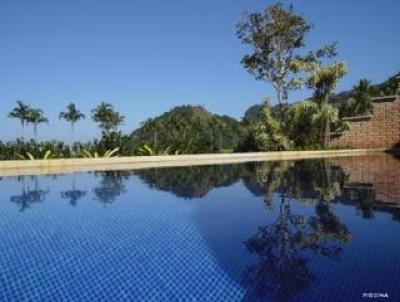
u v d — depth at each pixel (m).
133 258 4.45
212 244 4.89
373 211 6.36
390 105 22.53
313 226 5.55
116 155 17.98
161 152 19.03
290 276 3.73
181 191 9.25
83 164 15.35
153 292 3.52
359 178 10.37
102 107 53.44
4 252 4.73
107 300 3.37
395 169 12.48
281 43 22.92
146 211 7.04
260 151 21.83
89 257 4.50
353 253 4.29
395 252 4.29
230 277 3.79
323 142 22.77
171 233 5.48
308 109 22.38
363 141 23.27
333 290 3.38
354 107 43.22
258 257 4.34
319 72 21.98
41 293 3.58
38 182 10.95
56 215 6.82
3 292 3.59
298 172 12.25
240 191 9.02
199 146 21.33
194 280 3.72
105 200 8.22
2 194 9.02
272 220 6.05
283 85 23.16
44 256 4.57
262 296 3.34
